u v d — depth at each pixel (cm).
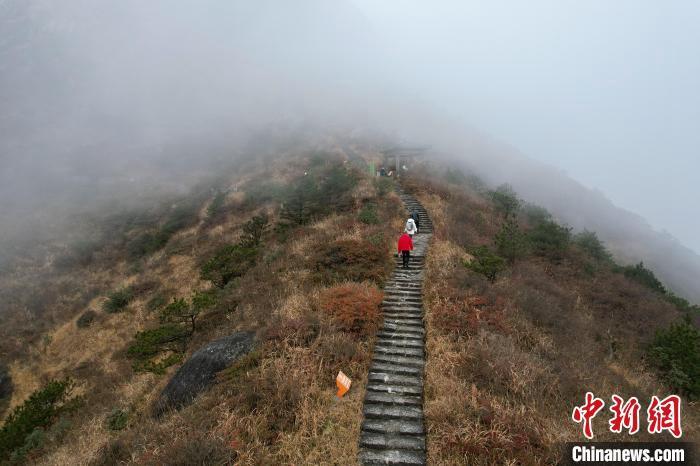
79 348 1662
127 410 946
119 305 1902
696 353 925
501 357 705
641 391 807
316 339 788
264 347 776
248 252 1617
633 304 1466
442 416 575
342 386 662
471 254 1425
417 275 1220
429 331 851
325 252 1315
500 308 933
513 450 509
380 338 860
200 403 664
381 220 1812
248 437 553
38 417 995
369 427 584
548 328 941
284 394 628
